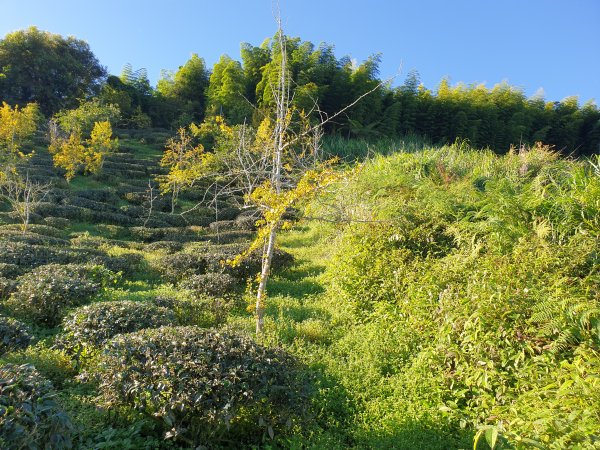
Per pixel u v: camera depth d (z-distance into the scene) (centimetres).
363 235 704
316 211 906
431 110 2983
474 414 354
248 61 3450
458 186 761
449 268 531
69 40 4441
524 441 249
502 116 3005
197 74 4244
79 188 2072
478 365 384
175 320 498
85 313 462
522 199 602
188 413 311
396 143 2414
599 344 351
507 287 423
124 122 3891
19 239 1006
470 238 605
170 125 3916
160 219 1650
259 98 2928
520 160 924
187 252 962
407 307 521
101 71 4625
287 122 512
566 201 549
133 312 469
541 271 450
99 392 358
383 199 819
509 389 354
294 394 328
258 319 507
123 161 2680
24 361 398
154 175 2422
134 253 984
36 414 245
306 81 2459
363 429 348
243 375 314
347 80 2884
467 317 420
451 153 1082
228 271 802
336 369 434
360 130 2511
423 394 389
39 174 2103
